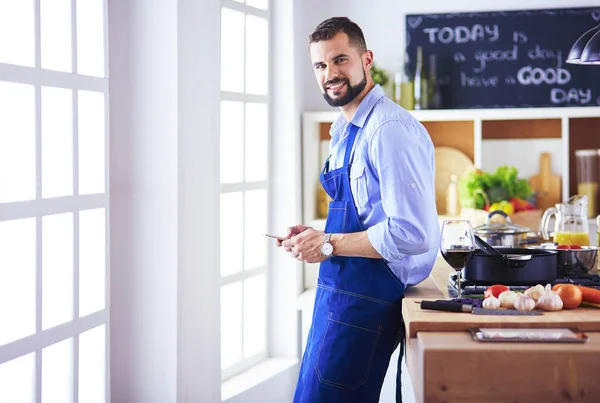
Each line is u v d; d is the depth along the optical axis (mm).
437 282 2703
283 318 4203
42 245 2451
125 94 3031
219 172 3314
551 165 4660
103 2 2777
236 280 3840
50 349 2562
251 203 4074
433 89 4609
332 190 2662
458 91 4676
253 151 4105
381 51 4699
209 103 3219
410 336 1966
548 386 1740
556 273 2498
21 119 2381
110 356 3104
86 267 2770
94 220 2793
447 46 4660
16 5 2365
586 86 4602
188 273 3092
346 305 2545
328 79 2596
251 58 4082
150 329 3059
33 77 2361
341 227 2607
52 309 2570
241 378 3801
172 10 2959
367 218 2561
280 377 3939
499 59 4645
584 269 2629
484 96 4660
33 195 2389
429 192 2457
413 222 2379
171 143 2984
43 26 2541
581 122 4629
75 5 2621
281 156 4188
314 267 4496
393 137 2426
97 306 2805
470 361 1759
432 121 4742
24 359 2381
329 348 2561
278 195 4195
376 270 2523
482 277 2404
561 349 1735
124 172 3047
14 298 2385
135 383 3088
